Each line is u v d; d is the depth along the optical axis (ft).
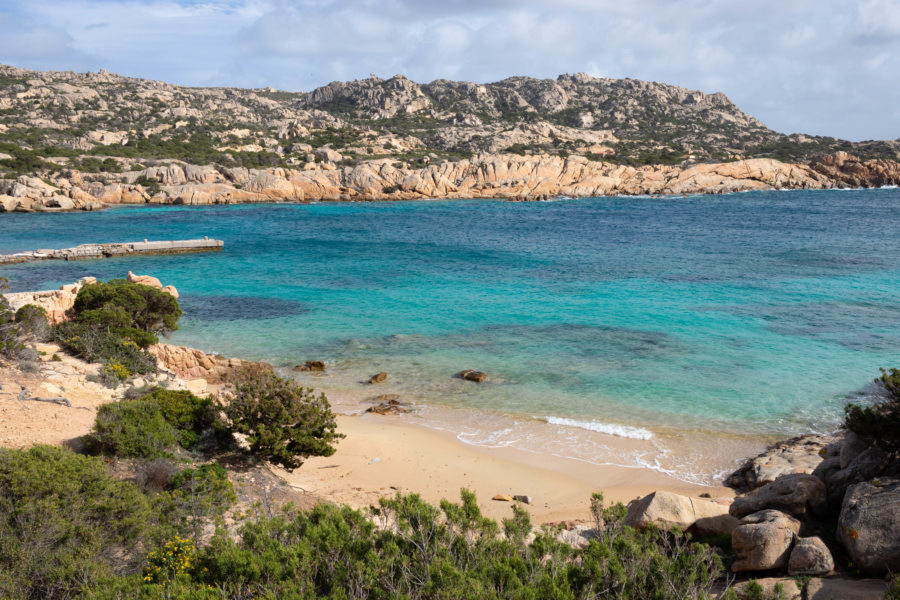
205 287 177.27
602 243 261.85
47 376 71.82
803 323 124.57
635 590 31.35
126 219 385.29
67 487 37.81
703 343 112.27
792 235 269.64
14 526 34.96
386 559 32.86
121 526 37.60
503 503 57.98
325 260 229.04
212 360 99.91
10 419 55.57
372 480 62.49
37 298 110.52
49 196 424.46
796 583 34.19
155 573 33.40
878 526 35.83
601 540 37.50
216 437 60.18
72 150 548.31
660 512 45.47
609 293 159.43
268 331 126.31
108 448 51.29
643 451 70.08
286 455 59.06
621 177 563.48
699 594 30.78
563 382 93.56
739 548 38.70
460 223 356.59
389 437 74.08
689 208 416.87
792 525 39.09
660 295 155.53
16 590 30.99
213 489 46.01
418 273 197.06
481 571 31.99
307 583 31.40
